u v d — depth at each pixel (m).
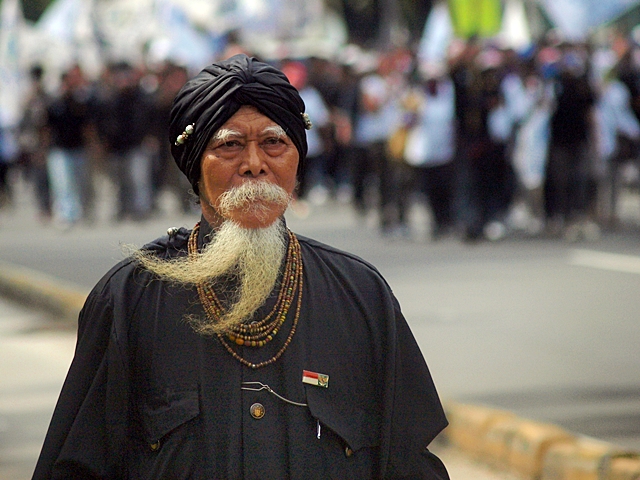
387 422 6.38
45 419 17.19
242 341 6.32
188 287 6.39
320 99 49.00
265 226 6.34
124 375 6.26
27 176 66.12
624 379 18.53
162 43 62.31
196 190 6.61
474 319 23.84
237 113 6.29
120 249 6.60
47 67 66.81
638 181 49.50
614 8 51.38
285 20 74.88
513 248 36.00
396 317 6.54
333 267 6.59
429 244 37.44
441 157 37.50
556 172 38.59
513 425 14.35
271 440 6.23
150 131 46.22
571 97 38.09
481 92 36.94
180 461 6.20
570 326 22.95
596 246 36.19
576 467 13.03
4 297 29.36
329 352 6.37
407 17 99.69
